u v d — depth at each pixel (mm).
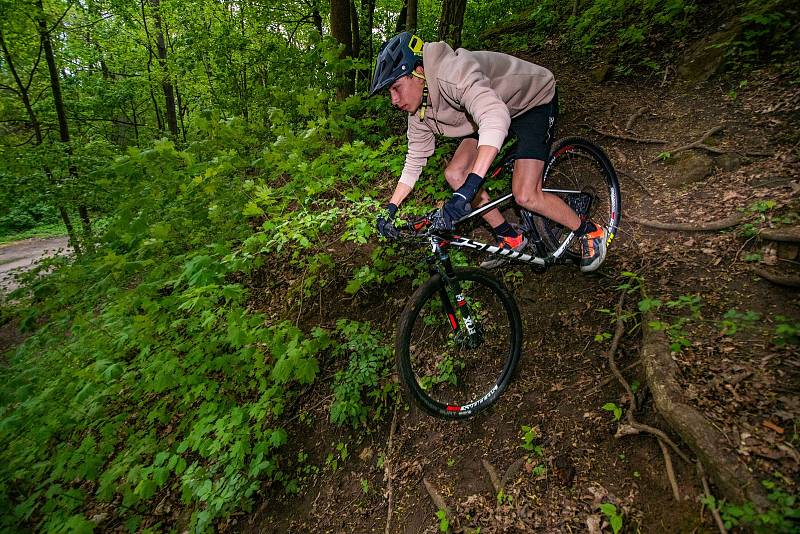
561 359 2354
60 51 9906
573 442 1946
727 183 2965
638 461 1745
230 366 3119
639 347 2146
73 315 4656
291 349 2740
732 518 1334
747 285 2186
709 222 2664
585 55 5680
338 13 5945
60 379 3707
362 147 3666
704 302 2172
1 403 3863
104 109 10828
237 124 4805
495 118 1849
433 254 2115
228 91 7957
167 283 3443
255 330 2924
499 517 1839
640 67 4793
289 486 2619
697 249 2561
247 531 2551
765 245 2305
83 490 3283
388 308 3252
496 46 7297
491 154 1830
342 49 4988
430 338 2838
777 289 2096
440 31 6348
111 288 4270
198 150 4629
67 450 3303
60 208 6805
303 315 3537
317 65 5414
